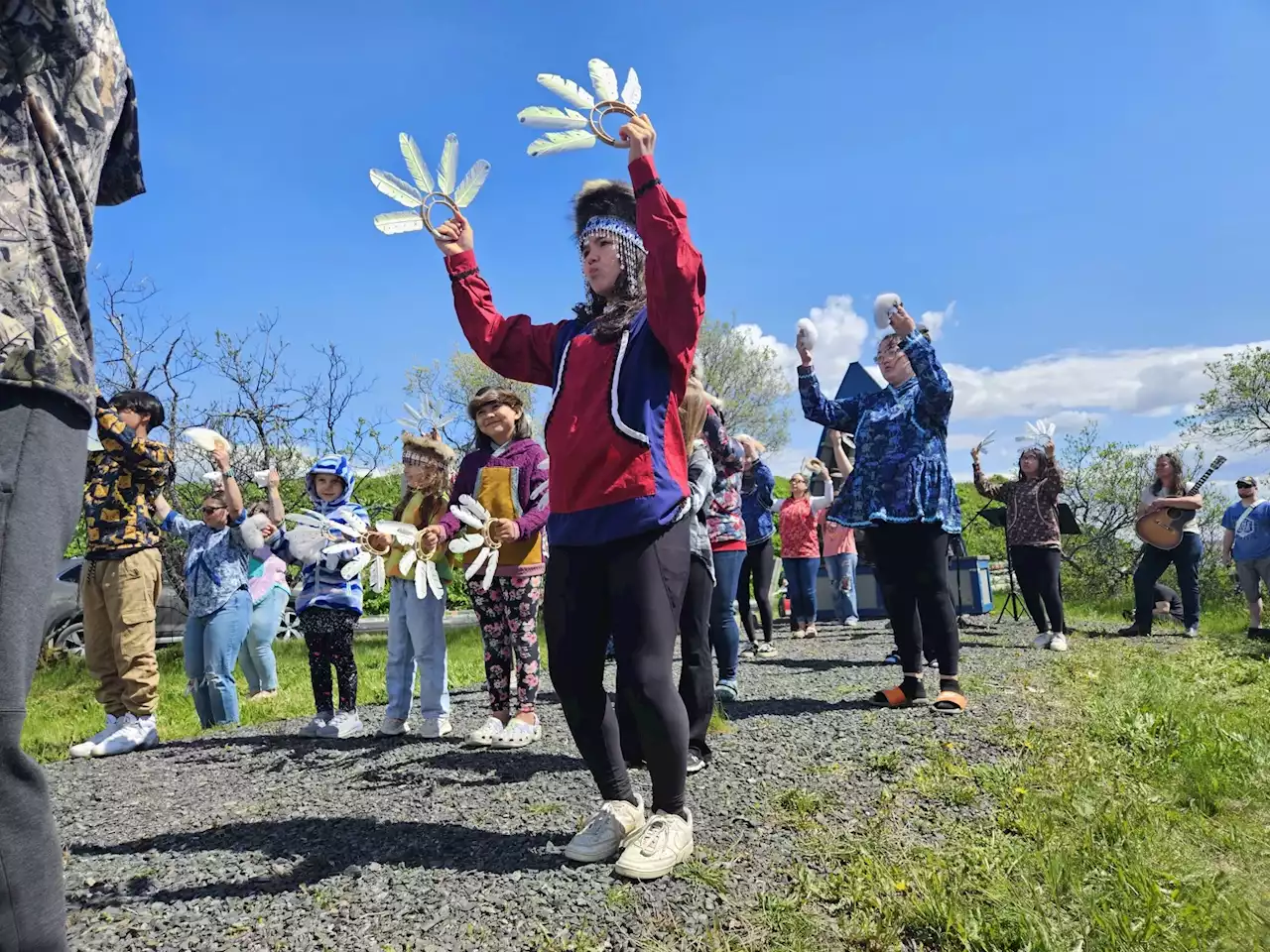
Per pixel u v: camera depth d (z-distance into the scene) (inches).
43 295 61.0
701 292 95.9
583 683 100.1
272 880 97.3
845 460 233.1
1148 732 154.6
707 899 88.7
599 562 97.8
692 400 137.3
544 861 100.1
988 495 316.2
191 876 99.7
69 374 61.6
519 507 167.2
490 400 170.2
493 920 85.3
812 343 196.1
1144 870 93.4
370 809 124.5
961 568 419.2
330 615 184.9
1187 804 123.0
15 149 61.2
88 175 68.7
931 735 155.3
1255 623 374.6
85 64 67.4
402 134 111.3
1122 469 637.3
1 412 58.1
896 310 180.1
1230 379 704.4
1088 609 529.3
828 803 118.5
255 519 213.2
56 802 137.6
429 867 99.3
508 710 171.0
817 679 237.9
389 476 468.4
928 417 180.7
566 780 136.8
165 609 418.9
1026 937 80.8
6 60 59.9
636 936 81.8
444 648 184.9
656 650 95.3
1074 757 137.8
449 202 112.3
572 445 97.3
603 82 93.9
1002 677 219.6
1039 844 102.5
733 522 201.8
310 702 249.1
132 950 81.4
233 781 147.9
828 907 87.5
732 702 201.0
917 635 187.6
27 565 56.2
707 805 117.9
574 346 102.3
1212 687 213.0
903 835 106.7
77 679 351.6
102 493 187.5
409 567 104.8
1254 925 83.5
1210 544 601.9
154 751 181.3
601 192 108.5
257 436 440.5
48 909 55.7
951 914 83.3
